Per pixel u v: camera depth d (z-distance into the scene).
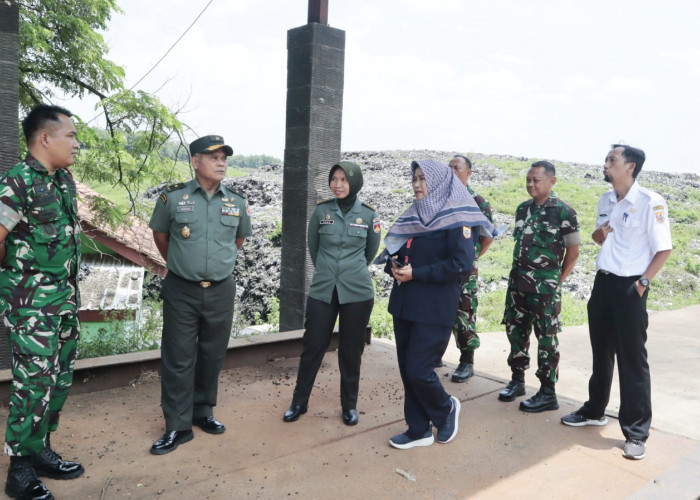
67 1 7.68
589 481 2.90
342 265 3.52
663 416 3.99
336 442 3.27
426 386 3.12
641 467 3.07
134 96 6.82
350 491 2.72
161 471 2.85
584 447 3.32
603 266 3.38
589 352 5.77
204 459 3.00
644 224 3.21
